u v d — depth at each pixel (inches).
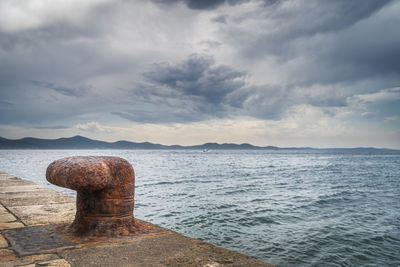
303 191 706.2
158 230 113.9
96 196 107.7
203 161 2982.3
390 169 1765.5
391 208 496.7
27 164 2017.7
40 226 119.6
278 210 462.0
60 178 99.8
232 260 81.7
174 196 603.5
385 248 285.4
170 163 2482.8
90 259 81.0
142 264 77.6
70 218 137.3
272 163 2554.1
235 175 1207.6
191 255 85.5
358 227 362.3
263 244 292.8
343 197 616.4
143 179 1008.9
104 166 102.3
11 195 209.0
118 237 103.2
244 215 420.2
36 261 78.8
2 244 94.7
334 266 243.4
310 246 289.0
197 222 376.5
